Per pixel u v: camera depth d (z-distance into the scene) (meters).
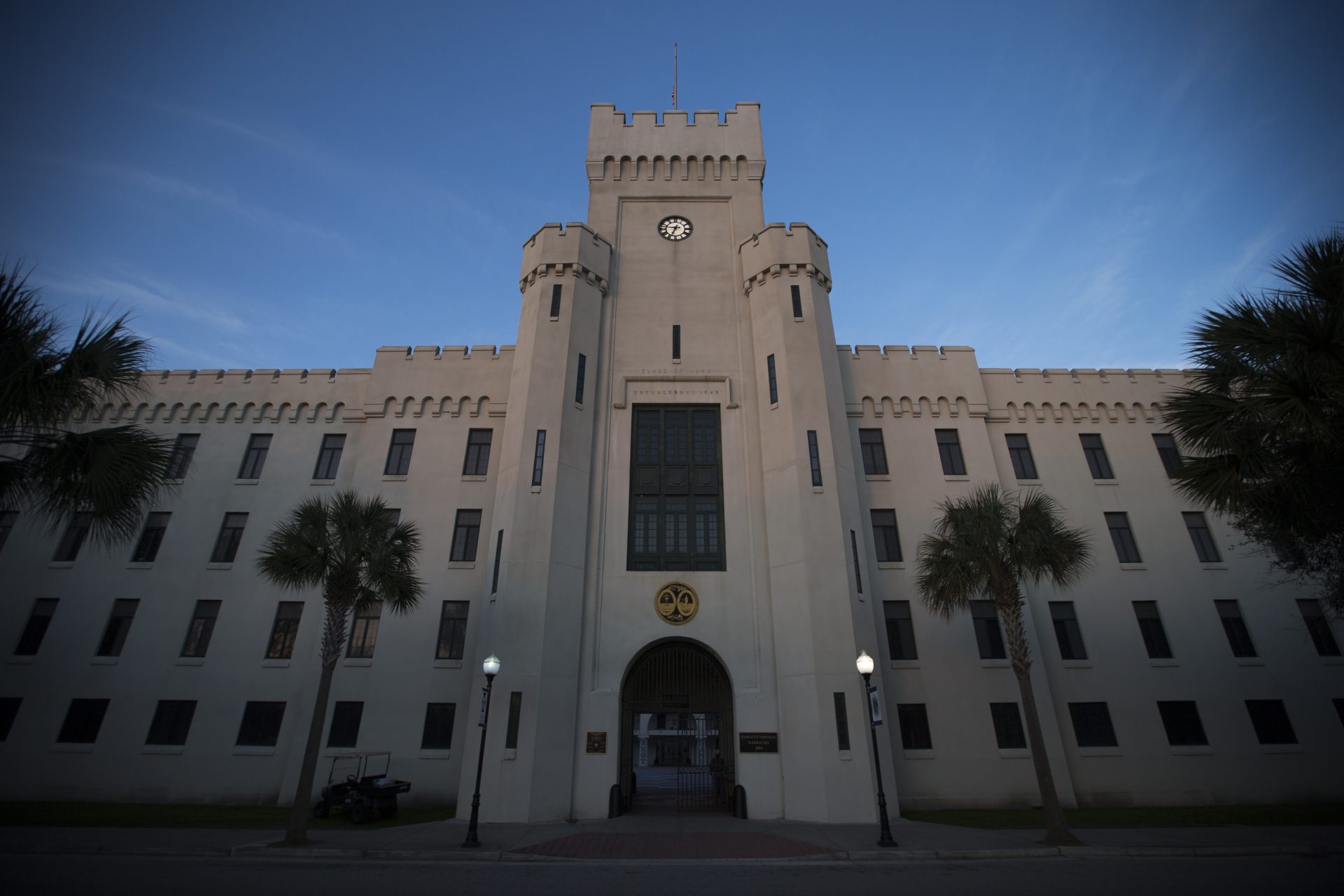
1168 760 22.61
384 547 17.80
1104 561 25.31
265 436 27.75
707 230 28.98
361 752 22.16
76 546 25.56
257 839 15.55
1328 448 13.66
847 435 24.69
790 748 20.11
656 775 39.19
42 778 22.23
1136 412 27.97
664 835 16.64
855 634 20.81
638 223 29.14
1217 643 24.17
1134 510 26.22
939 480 26.23
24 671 23.66
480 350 28.34
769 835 16.58
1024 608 24.23
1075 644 24.27
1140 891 10.60
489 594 21.89
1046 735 22.50
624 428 24.88
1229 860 13.66
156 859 13.36
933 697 22.95
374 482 26.19
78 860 13.09
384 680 23.14
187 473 26.80
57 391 11.82
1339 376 12.81
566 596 21.61
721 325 26.89
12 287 12.06
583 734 20.62
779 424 23.98
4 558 25.14
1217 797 22.17
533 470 22.77
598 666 21.53
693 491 24.23
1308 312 13.19
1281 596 24.81
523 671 20.16
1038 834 16.48
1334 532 15.06
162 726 23.09
